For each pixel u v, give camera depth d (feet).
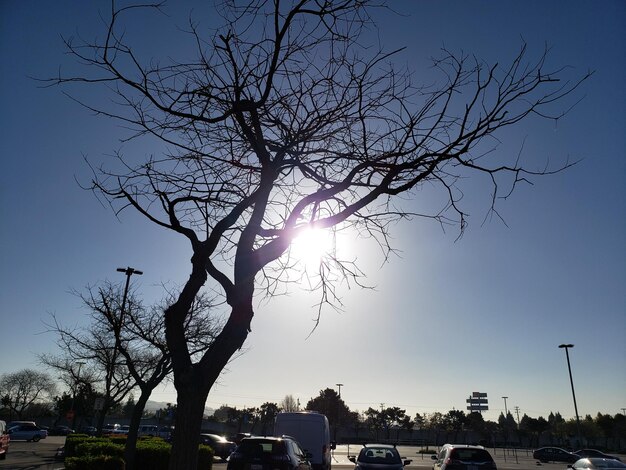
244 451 40.60
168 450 54.75
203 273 17.51
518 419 336.49
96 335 67.92
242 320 17.48
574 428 314.96
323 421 66.13
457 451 52.06
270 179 19.17
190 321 55.42
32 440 158.20
